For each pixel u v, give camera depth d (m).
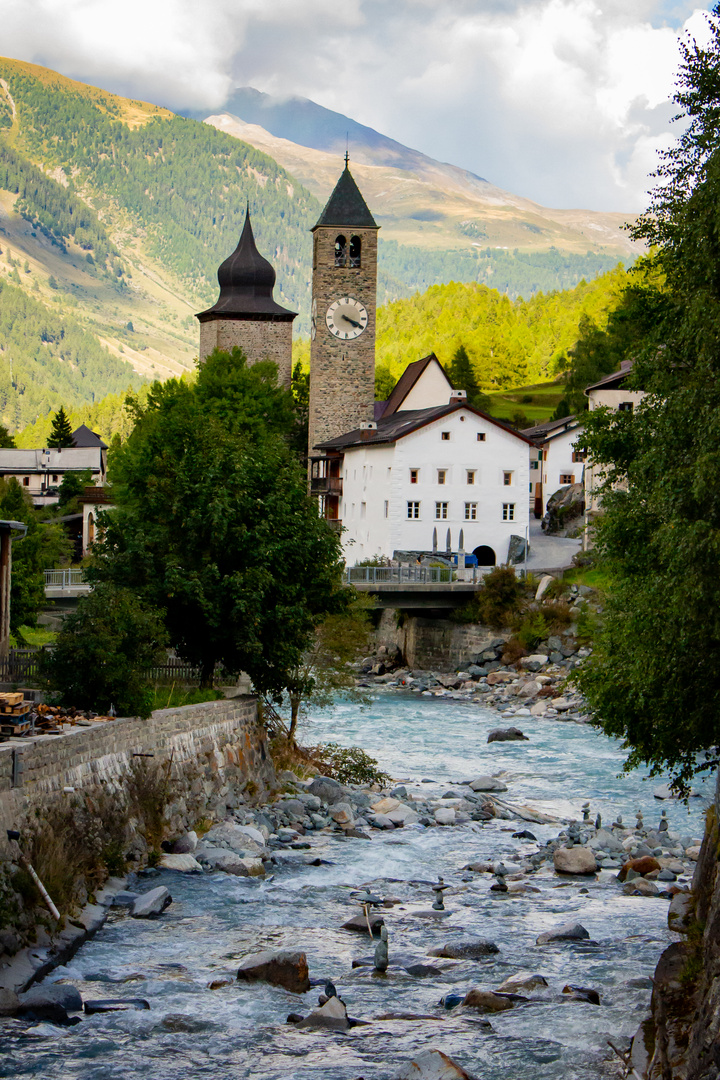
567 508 112.69
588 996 22.08
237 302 131.12
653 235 25.95
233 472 41.72
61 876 25.14
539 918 27.89
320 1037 20.09
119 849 29.11
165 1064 18.80
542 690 71.81
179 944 25.08
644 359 25.58
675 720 26.00
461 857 34.41
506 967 24.09
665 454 22.81
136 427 90.75
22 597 50.69
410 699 74.38
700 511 21.36
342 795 41.84
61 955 23.45
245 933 26.05
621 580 28.50
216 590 40.22
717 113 23.00
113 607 33.53
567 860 32.84
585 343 178.00
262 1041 19.84
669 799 43.75
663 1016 18.22
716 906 19.03
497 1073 18.67
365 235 118.81
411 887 30.77
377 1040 20.00
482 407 191.12
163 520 41.91
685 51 23.70
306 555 42.03
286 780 42.72
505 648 81.62
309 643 43.50
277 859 33.06
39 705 29.94
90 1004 21.12
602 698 28.69
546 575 86.69
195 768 35.75
